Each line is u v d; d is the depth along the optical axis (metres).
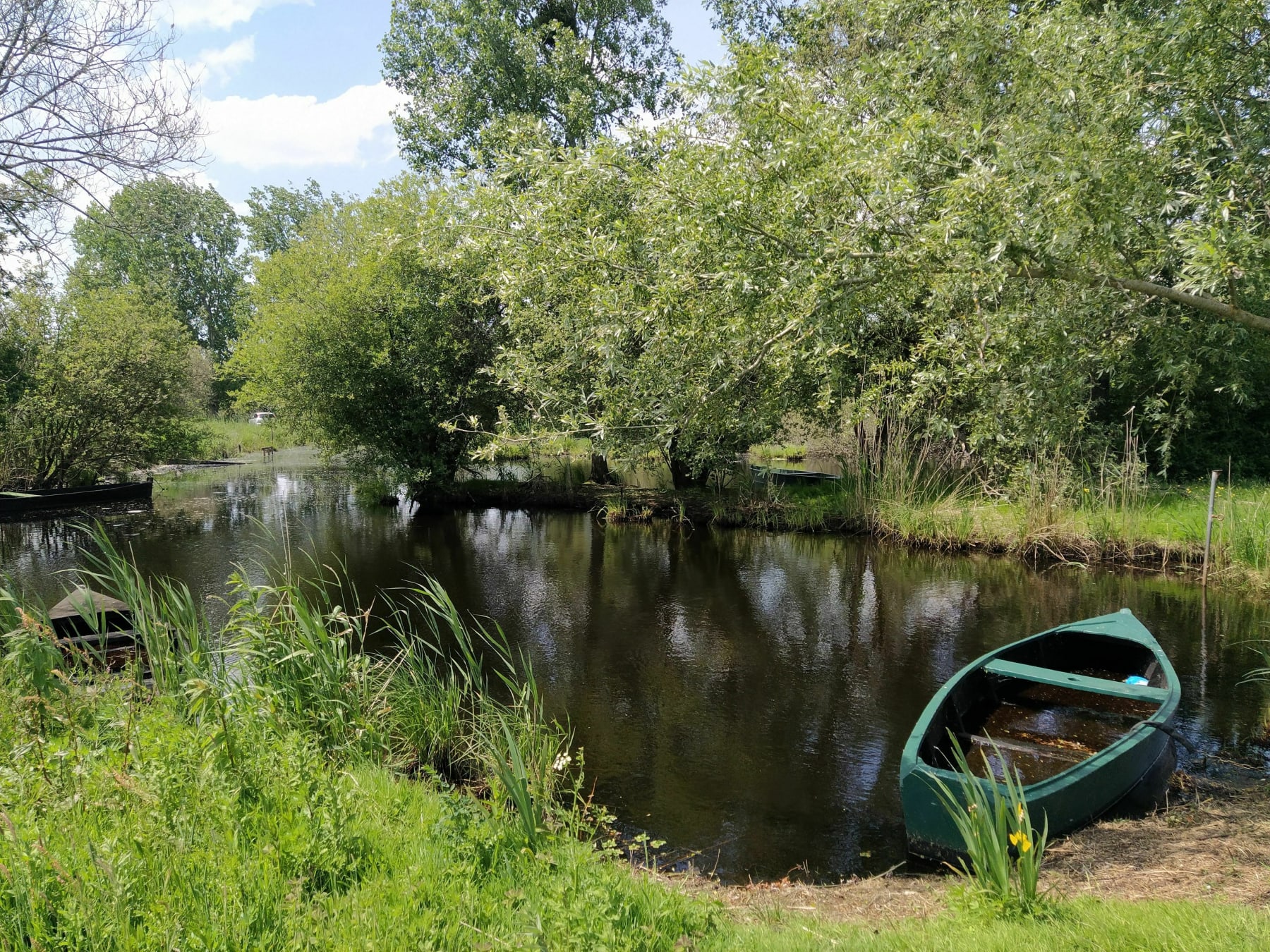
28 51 8.09
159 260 36.44
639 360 6.43
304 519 17.36
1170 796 5.05
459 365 18.27
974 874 4.18
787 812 5.32
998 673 6.32
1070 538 12.41
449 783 5.37
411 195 17.36
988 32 5.92
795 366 6.08
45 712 4.53
